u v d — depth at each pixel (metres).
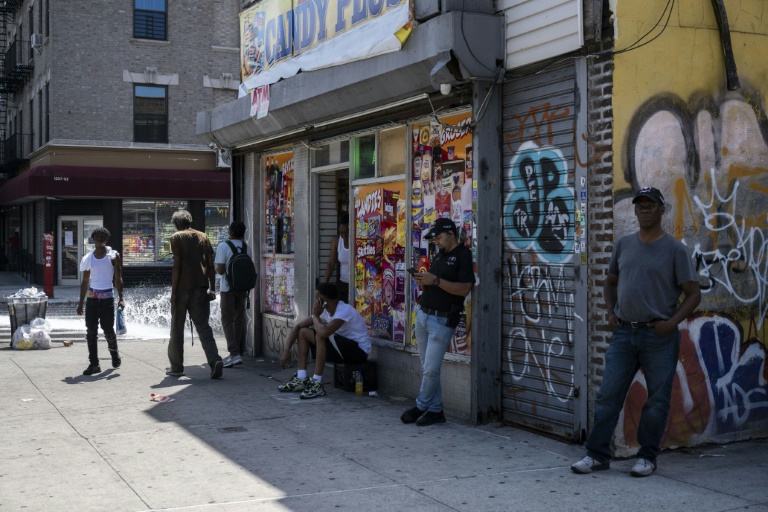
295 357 10.74
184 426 7.12
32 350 12.32
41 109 28.47
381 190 8.94
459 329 7.54
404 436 6.72
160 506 4.96
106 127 26.36
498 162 7.04
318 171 10.27
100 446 6.42
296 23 9.78
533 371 6.76
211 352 9.63
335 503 4.99
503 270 7.05
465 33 6.70
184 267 9.66
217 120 11.82
